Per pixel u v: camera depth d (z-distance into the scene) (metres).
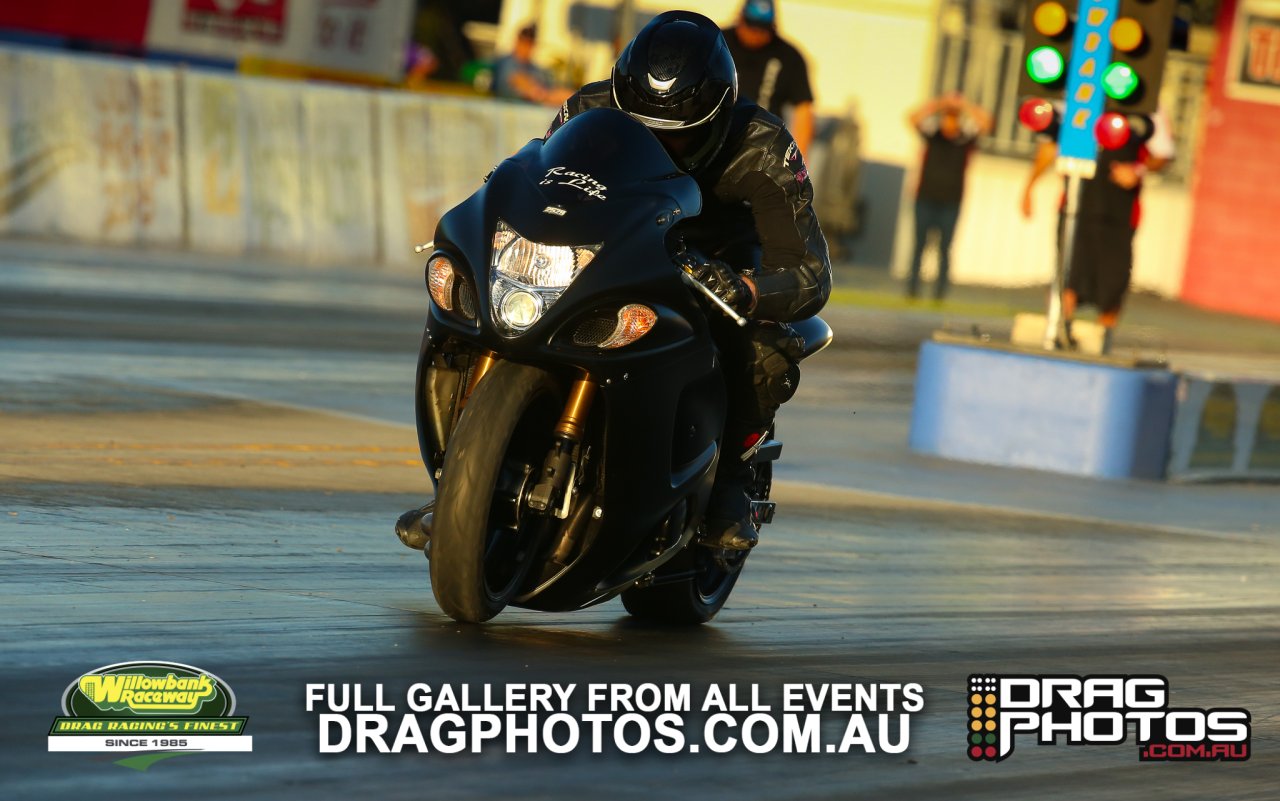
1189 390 38.16
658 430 16.83
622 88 17.55
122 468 25.39
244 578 19.05
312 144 63.03
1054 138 37.59
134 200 58.84
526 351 16.22
